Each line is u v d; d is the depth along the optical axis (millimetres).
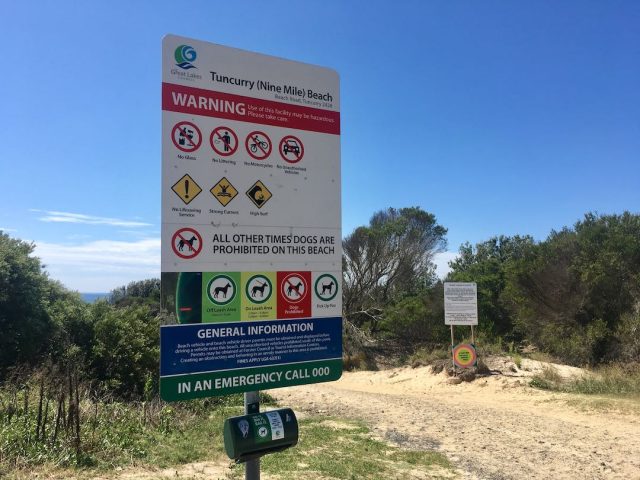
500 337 20859
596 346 16766
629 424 8930
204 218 2764
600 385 12609
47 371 11117
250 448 2752
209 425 8234
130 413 8156
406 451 7238
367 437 8070
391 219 31750
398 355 25109
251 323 2881
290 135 3045
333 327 3141
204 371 2740
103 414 7547
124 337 14578
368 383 17719
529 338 20297
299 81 3094
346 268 29516
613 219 21188
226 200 2826
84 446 5984
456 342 22266
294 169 3049
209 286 2760
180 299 2688
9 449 5504
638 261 17703
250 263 2881
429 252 31203
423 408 10992
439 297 26016
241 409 10008
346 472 5887
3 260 14453
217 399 10859
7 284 14234
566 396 11789
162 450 6441
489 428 8828
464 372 15055
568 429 8656
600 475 6258
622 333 16234
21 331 14008
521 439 8016
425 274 31141
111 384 13383
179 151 2715
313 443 7410
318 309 3094
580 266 18719
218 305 2785
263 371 2908
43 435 5898
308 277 3066
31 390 9312
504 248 36312
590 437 8086
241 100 2895
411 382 16266
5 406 7312
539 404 11266
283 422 2865
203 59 2805
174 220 2688
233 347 2824
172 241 2678
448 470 6363
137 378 14094
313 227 3092
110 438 6438
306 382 3037
